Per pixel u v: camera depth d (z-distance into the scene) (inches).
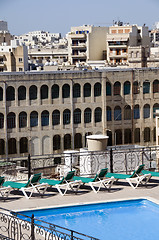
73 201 881.5
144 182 1021.8
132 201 891.4
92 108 3159.5
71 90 3090.6
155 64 4461.1
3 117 2962.6
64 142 3120.1
